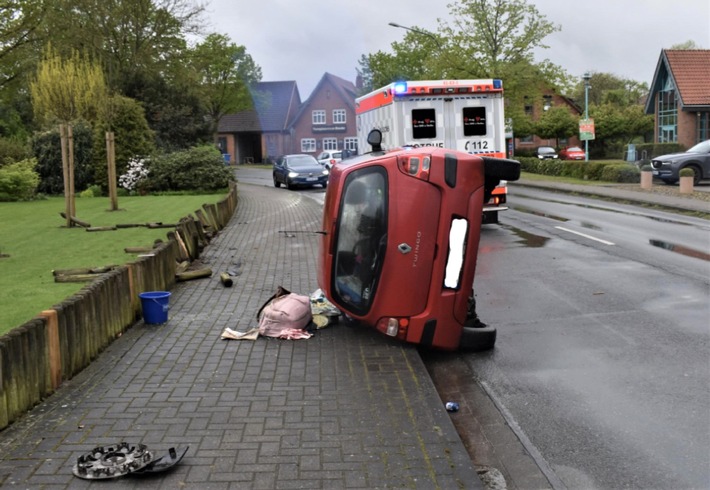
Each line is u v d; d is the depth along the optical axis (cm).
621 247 1412
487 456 520
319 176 3478
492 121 1730
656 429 554
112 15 4072
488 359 750
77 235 1596
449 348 754
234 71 7075
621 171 3222
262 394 602
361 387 620
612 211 2128
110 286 766
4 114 4259
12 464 466
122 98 3139
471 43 4162
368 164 744
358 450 491
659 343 775
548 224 1820
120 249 1377
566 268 1213
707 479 471
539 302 985
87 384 629
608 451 519
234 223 1973
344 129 8025
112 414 555
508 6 4097
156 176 3056
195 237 1352
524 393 648
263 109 7962
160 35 4256
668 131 5309
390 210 729
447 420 545
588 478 479
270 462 471
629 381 664
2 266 1201
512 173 748
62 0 3919
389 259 730
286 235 1670
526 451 525
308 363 691
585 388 652
